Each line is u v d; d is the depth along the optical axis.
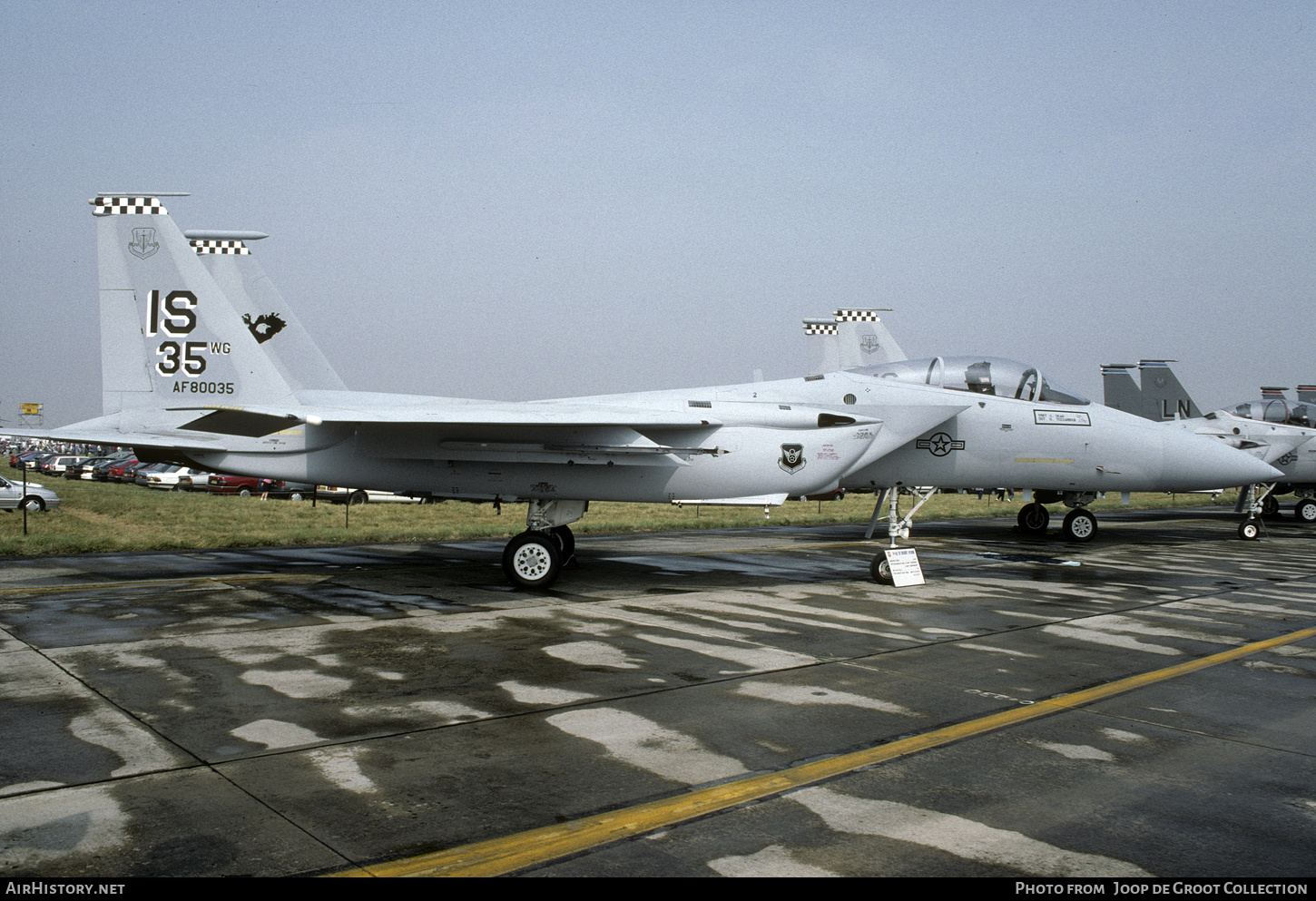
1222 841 4.30
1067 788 4.96
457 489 13.02
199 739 5.54
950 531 23.42
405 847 4.07
